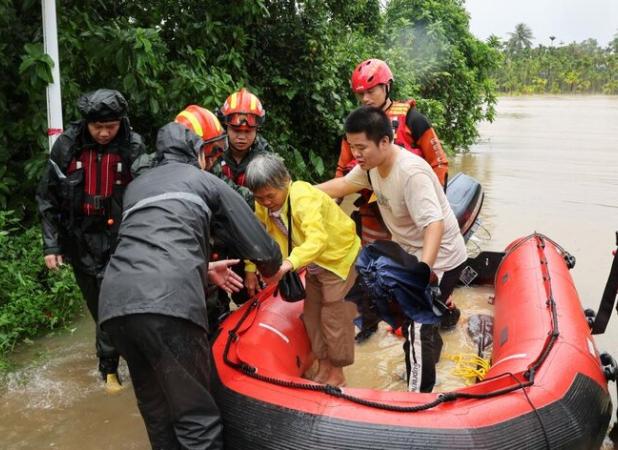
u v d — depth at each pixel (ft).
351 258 11.55
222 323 11.65
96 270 11.76
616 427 11.28
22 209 18.13
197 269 8.15
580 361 10.19
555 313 11.41
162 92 19.89
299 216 10.62
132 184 9.02
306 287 11.98
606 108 130.11
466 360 13.93
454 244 12.15
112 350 12.37
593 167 39.29
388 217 11.91
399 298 9.78
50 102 15.29
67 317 15.89
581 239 22.66
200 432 8.21
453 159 43.42
